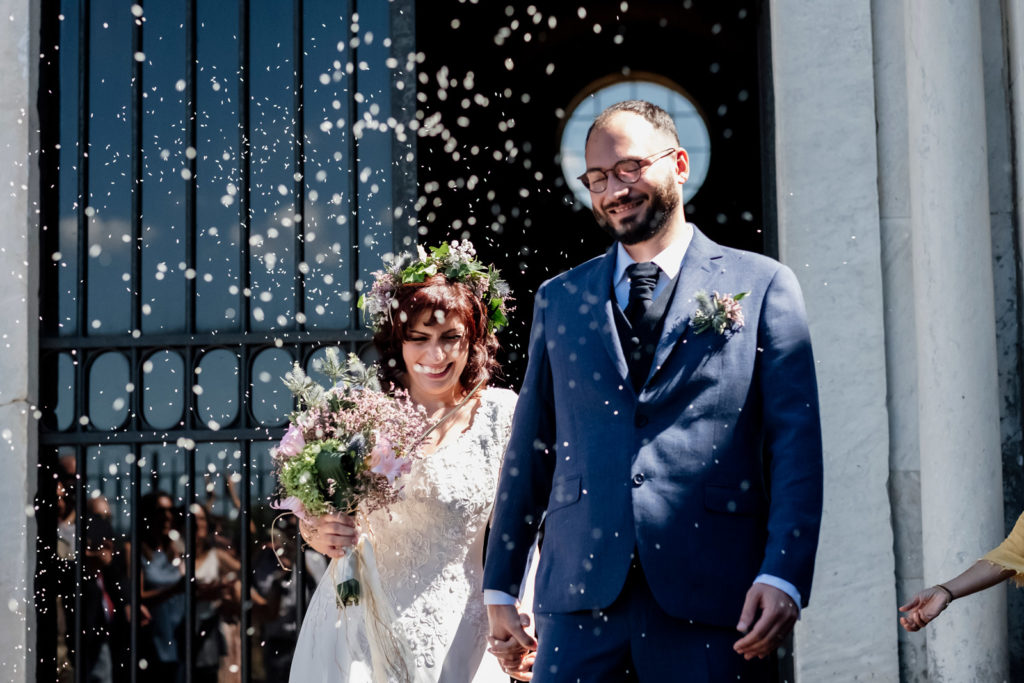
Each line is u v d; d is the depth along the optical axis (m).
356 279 4.32
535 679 2.61
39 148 4.27
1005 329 3.87
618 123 2.69
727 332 2.57
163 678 4.12
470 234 7.25
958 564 3.63
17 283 4.06
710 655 2.44
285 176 4.37
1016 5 3.81
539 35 9.69
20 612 3.93
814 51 3.99
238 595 4.17
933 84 3.79
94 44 4.38
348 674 3.03
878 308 3.88
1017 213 3.86
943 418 3.70
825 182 3.95
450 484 3.13
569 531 2.61
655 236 2.72
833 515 3.79
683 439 2.54
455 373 3.22
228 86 4.39
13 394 4.03
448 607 3.09
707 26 9.71
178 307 4.30
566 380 2.71
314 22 4.42
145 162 4.35
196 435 4.21
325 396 3.06
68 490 4.18
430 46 6.12
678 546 2.47
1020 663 3.75
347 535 3.00
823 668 3.74
